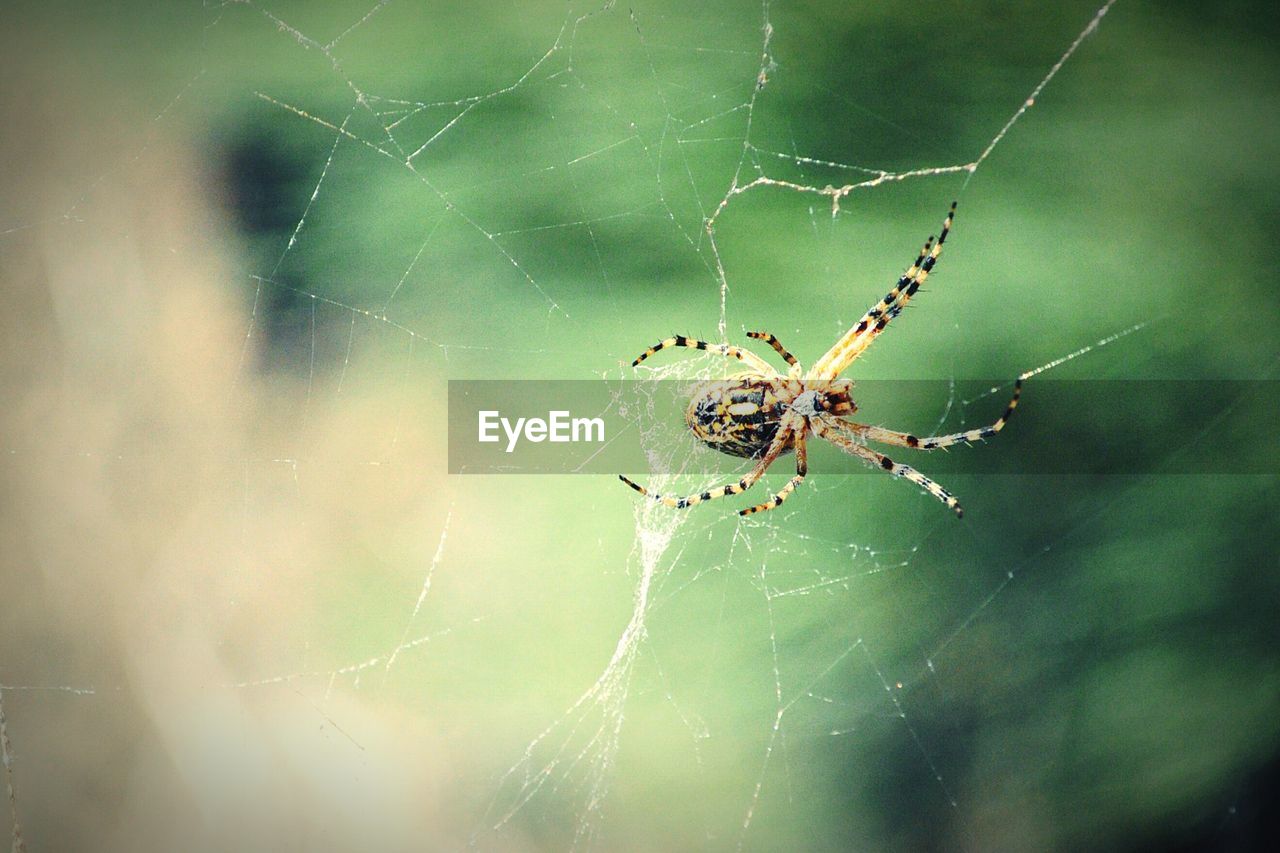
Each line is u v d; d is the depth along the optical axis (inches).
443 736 12.7
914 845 12.4
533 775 12.7
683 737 12.6
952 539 12.6
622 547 12.8
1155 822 12.1
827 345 12.4
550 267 12.8
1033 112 12.5
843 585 12.7
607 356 12.7
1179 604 12.3
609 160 12.8
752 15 12.7
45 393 12.8
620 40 12.8
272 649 12.8
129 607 12.8
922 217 12.5
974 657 12.5
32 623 12.7
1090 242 12.4
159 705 12.7
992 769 12.4
